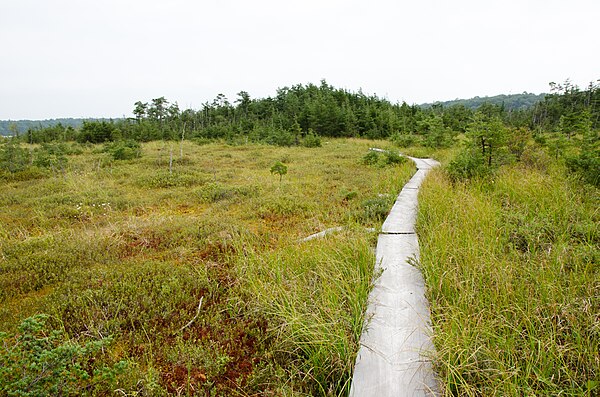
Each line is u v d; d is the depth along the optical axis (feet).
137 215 28.37
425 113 147.23
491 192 26.05
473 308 11.66
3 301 14.83
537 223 18.28
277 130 108.06
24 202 31.50
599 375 8.82
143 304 14.03
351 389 9.19
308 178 42.32
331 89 196.24
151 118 134.92
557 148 35.55
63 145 69.72
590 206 20.12
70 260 18.13
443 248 15.64
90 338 12.12
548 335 10.19
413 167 49.24
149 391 9.61
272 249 19.67
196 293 15.17
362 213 25.48
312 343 10.78
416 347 10.53
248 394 9.91
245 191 34.22
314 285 14.30
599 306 11.34
